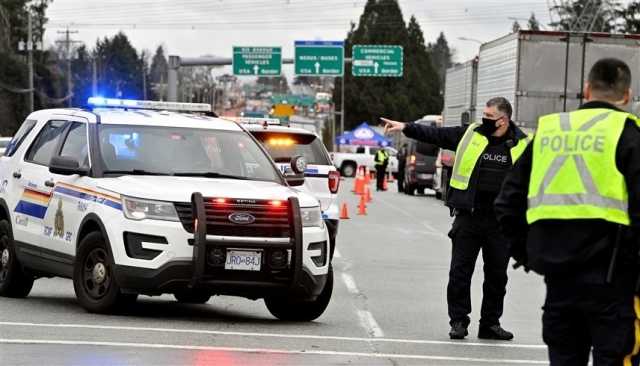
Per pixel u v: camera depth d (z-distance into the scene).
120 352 10.74
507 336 12.74
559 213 7.07
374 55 72.50
